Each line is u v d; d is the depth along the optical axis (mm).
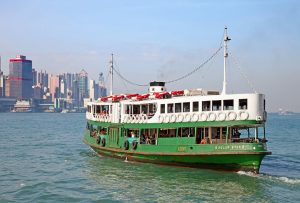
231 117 34031
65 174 37250
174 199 27625
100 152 47062
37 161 46188
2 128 118875
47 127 129375
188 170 36781
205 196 28250
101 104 46875
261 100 33656
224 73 35875
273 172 37594
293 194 28656
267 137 87625
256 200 27234
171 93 40156
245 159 33219
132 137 41531
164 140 38281
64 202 27250
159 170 37312
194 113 36250
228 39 35844
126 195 28844
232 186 30766
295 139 81438
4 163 44562
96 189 30797
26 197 28562
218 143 34531
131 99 43844
